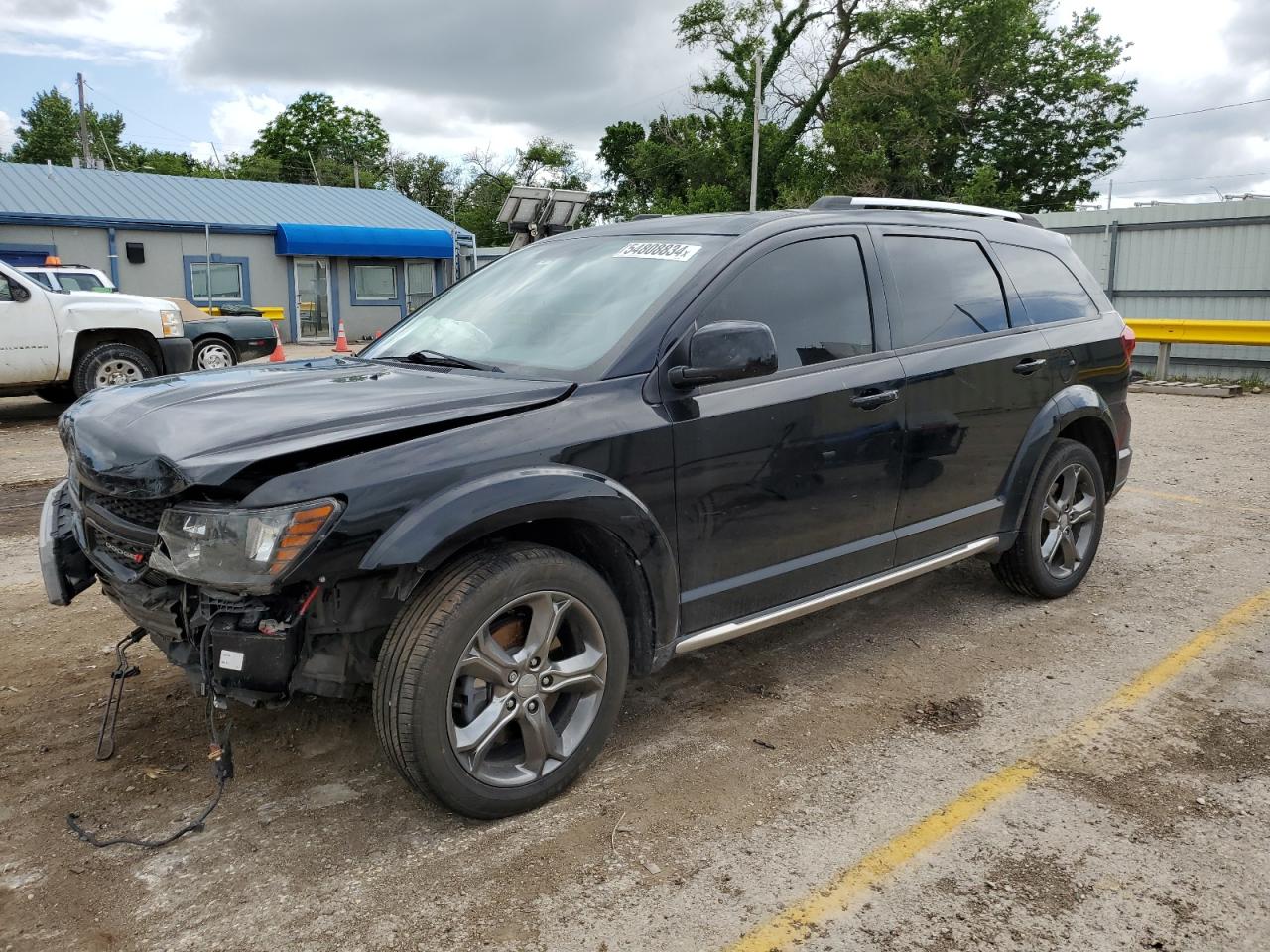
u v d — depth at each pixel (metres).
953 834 2.75
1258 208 14.09
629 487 2.93
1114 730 3.38
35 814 2.84
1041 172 38.03
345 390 2.97
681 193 42.38
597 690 2.94
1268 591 4.87
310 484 2.44
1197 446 8.94
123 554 2.80
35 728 3.37
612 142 51.84
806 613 3.53
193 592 2.62
